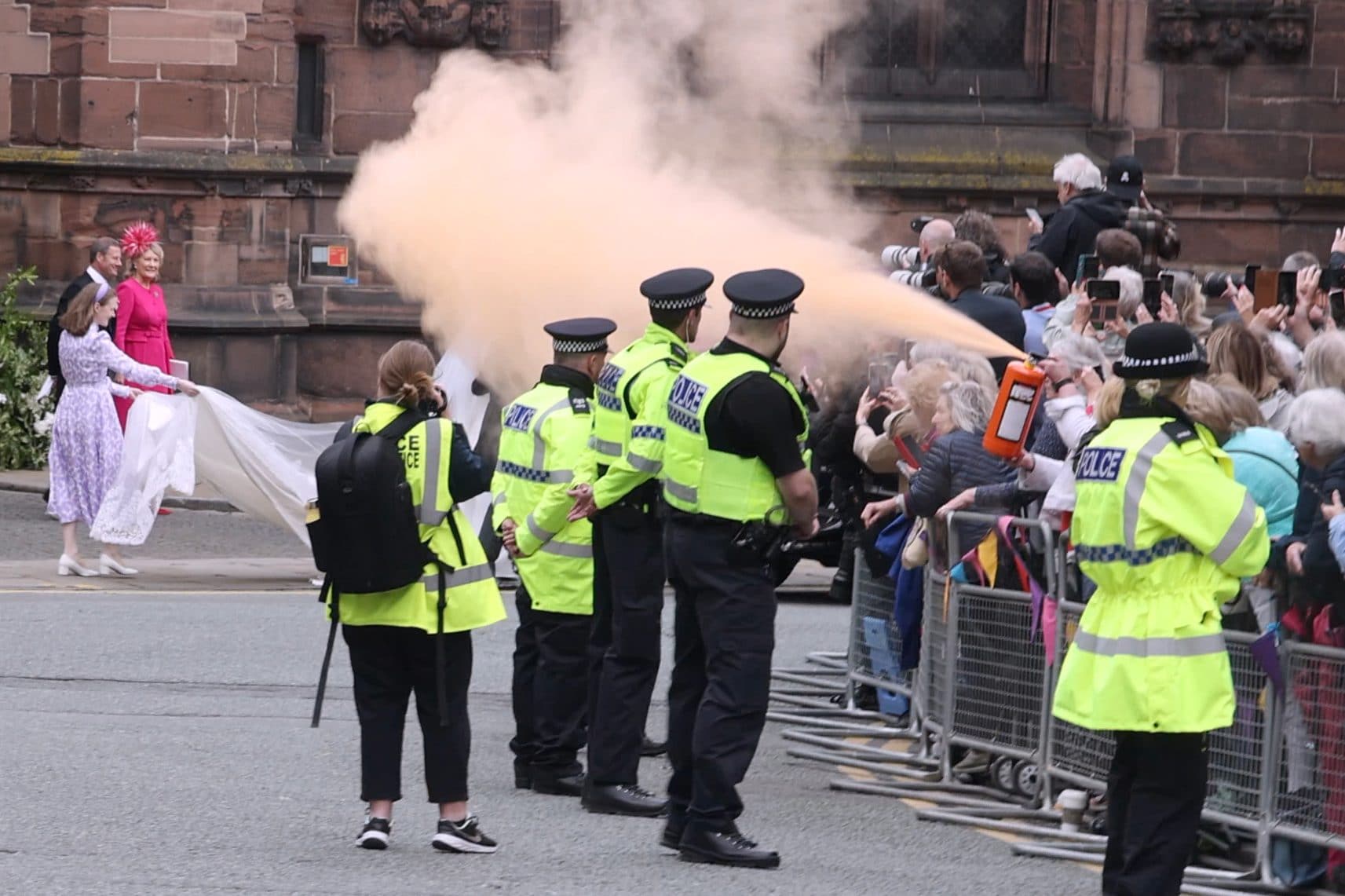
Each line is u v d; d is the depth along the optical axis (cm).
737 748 1955
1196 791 1725
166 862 1892
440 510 1939
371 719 1986
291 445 3834
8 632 3133
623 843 2058
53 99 5341
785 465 1928
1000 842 2127
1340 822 1858
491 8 5478
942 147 5644
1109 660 1719
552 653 2300
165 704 2680
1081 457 1769
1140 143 5728
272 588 3722
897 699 2716
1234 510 1683
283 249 5488
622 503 2169
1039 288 2923
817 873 1945
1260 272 2744
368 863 1925
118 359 3753
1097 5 5728
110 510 3738
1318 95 5725
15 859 1877
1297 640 1889
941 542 2433
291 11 5450
